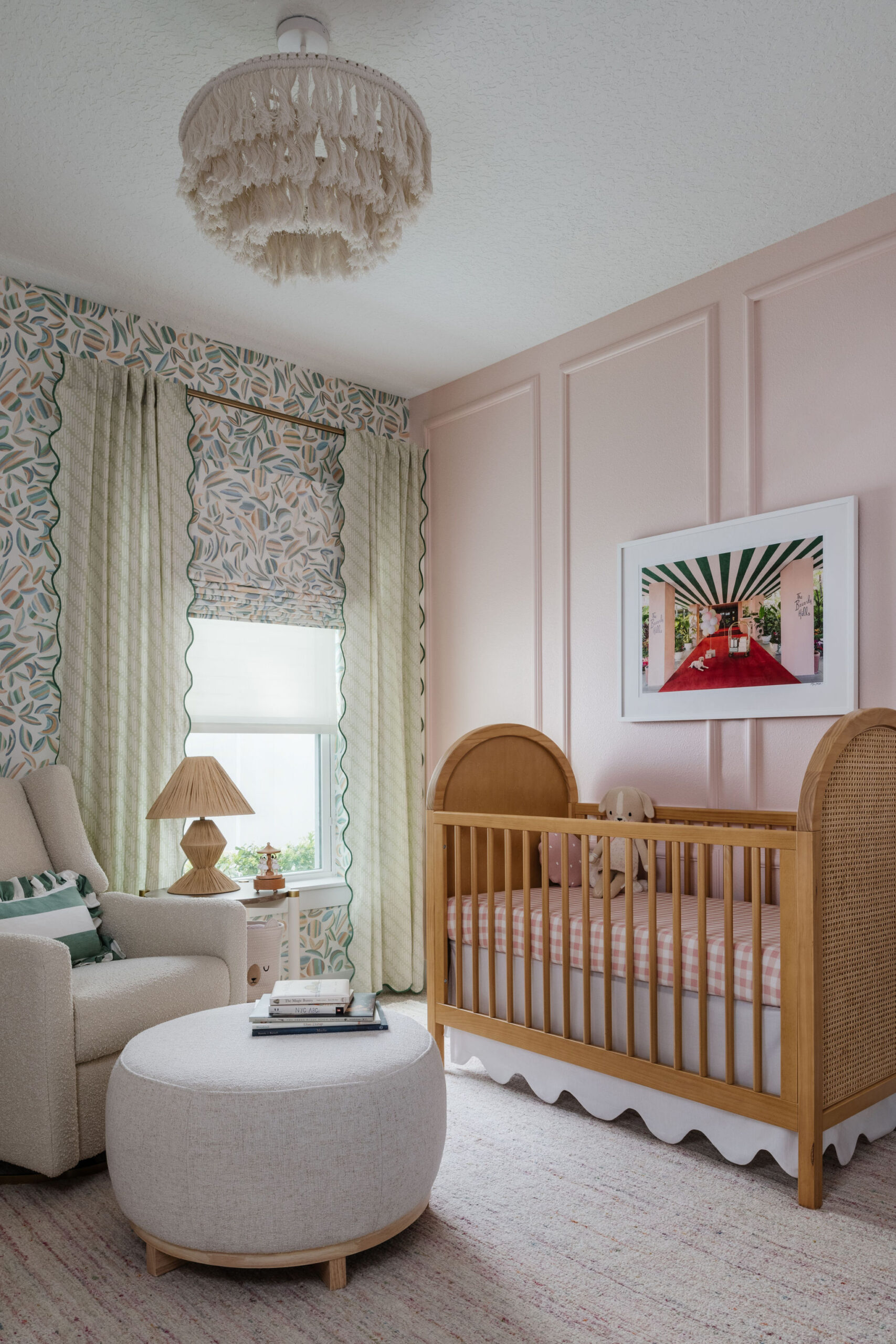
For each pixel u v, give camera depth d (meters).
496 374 3.80
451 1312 1.60
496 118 2.27
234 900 2.77
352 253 2.08
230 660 3.62
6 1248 1.84
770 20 1.97
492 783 3.07
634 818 3.01
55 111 2.23
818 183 2.56
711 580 2.98
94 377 3.13
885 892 2.23
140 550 3.19
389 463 3.98
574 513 3.47
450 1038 2.85
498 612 3.77
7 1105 2.12
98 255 2.91
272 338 3.55
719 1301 1.63
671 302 3.16
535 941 2.65
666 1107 2.28
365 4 1.92
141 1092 1.72
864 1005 2.16
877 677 2.59
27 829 2.70
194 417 3.47
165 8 1.92
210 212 1.97
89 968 2.41
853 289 2.70
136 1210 1.71
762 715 2.82
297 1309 1.62
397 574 3.93
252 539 3.61
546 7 1.93
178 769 3.01
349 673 3.80
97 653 3.07
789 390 2.84
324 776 3.91
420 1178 1.78
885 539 2.60
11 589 2.99
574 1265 1.75
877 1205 1.98
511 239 2.83
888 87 2.17
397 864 3.81
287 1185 1.63
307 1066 1.74
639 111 2.25
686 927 2.38
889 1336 1.54
